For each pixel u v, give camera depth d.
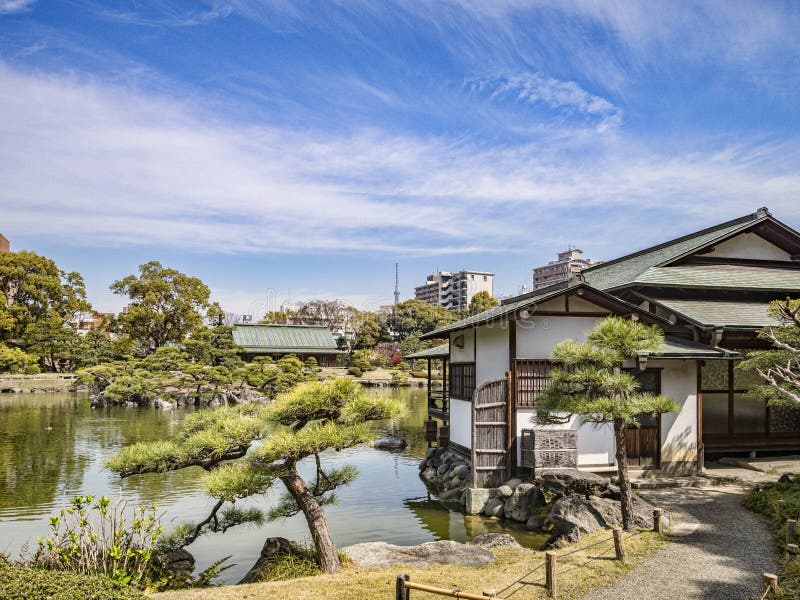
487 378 15.27
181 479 16.12
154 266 56.22
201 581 8.77
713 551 8.71
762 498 11.12
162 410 33.34
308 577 8.00
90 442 21.89
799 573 7.13
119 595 5.20
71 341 55.34
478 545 9.88
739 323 14.66
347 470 9.97
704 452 15.12
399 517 12.96
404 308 81.94
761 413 15.77
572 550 8.97
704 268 17.62
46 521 12.15
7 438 22.88
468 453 16.33
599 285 19.19
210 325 58.44
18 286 57.16
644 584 7.50
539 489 12.73
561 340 14.14
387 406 8.48
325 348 56.47
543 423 10.15
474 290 118.94
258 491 8.18
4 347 48.59
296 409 8.44
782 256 18.64
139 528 8.22
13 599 4.67
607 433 13.92
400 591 6.21
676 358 13.47
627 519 9.60
